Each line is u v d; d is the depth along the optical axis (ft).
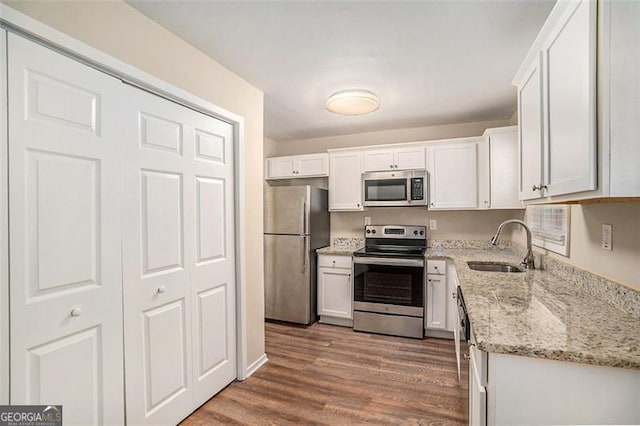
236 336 7.59
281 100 9.30
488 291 5.22
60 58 4.17
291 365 8.32
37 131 3.94
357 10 5.18
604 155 3.02
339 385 7.29
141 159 5.30
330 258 11.54
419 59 6.84
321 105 9.77
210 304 6.79
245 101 7.86
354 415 6.19
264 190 12.00
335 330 11.00
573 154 3.49
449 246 11.96
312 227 11.79
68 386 4.26
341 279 11.37
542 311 4.19
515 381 3.28
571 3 3.51
